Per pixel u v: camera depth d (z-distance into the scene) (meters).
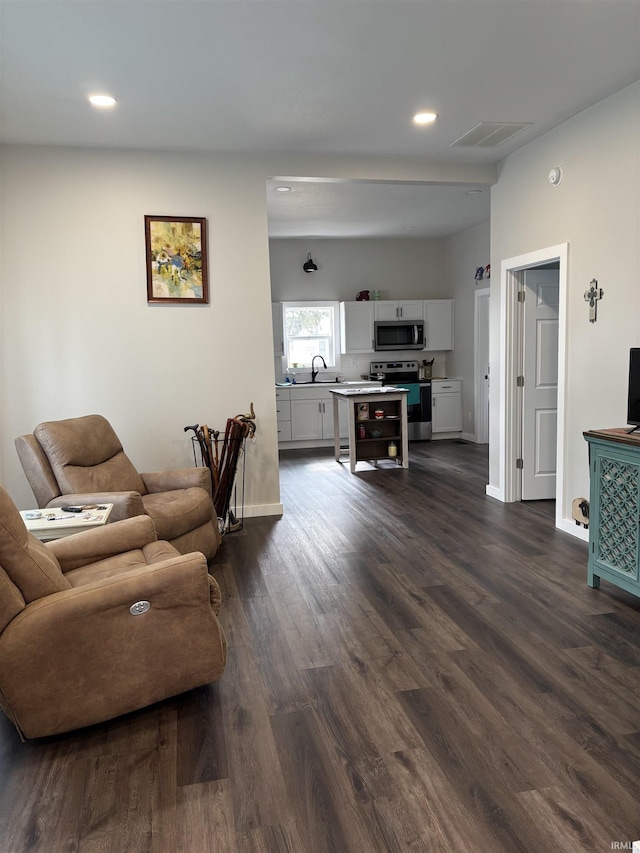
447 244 8.71
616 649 2.60
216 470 4.28
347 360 8.64
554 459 5.08
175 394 4.48
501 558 3.74
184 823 1.69
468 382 8.30
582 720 2.11
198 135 4.01
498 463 5.16
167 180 4.33
